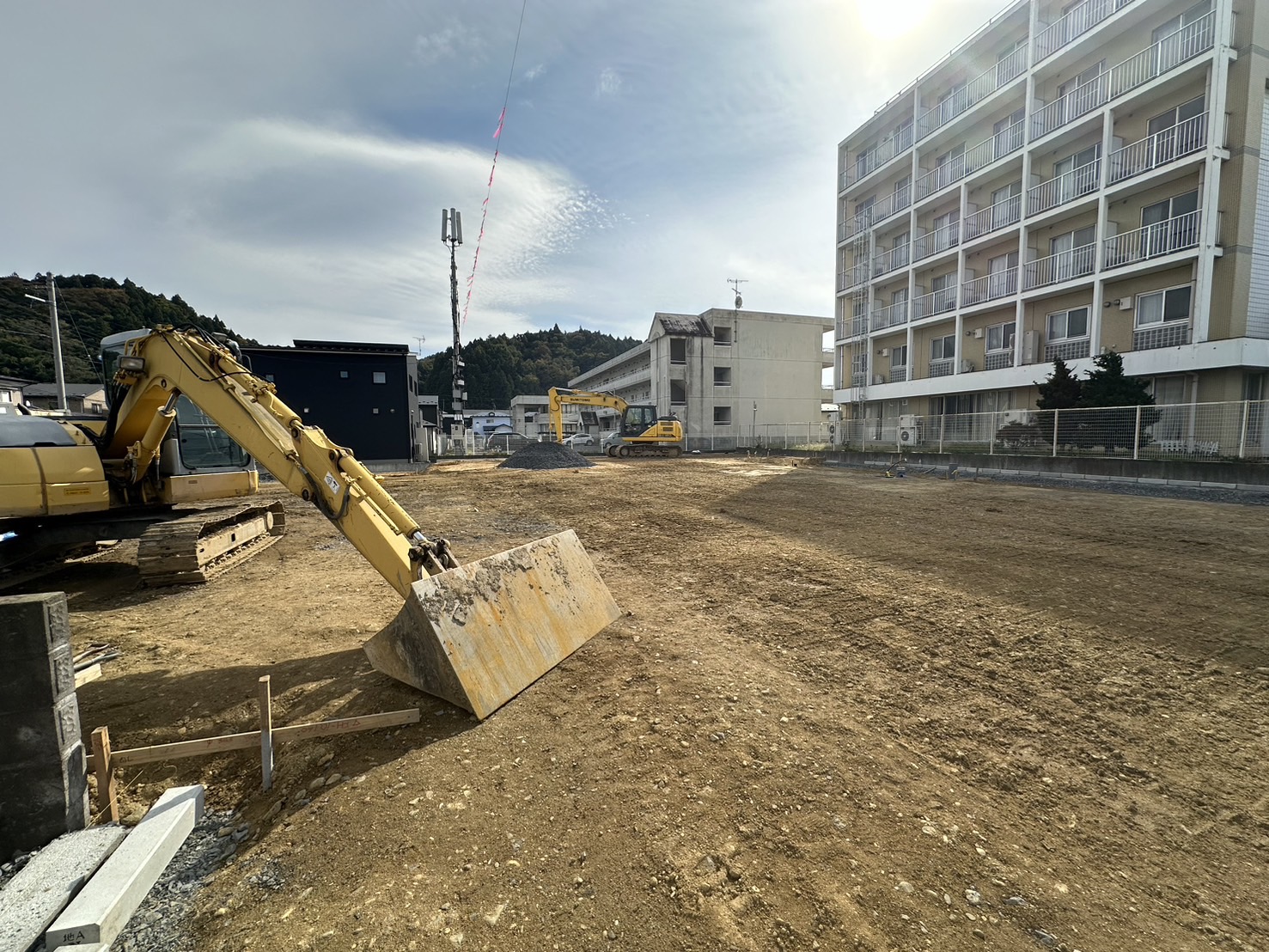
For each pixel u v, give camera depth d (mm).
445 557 3861
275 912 2057
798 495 11773
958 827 2324
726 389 39031
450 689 3240
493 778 2711
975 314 20797
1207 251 13664
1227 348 13070
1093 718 3109
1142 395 13773
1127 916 1914
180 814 2545
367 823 2451
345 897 2088
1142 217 15742
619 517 9859
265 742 2801
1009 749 2863
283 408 4605
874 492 12039
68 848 2328
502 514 10508
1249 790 2529
